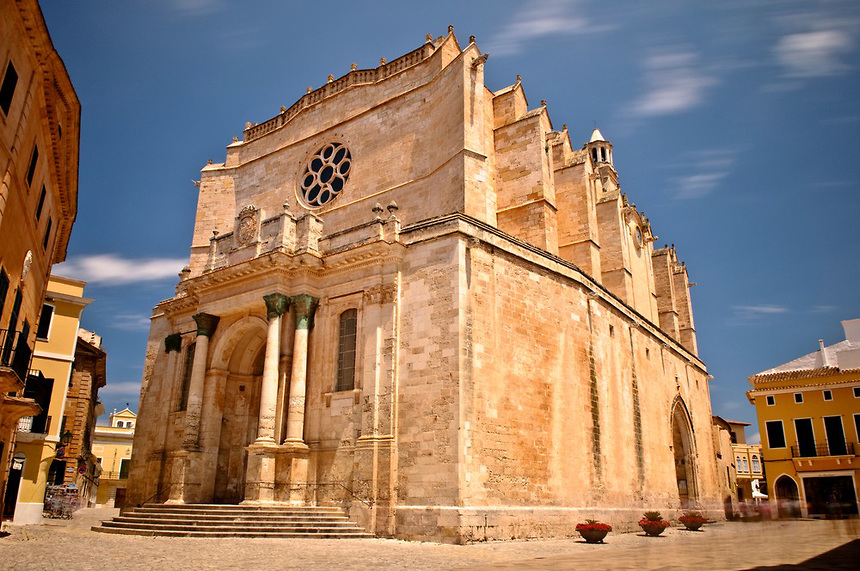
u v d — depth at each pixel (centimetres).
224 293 3219
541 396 2808
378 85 3806
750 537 2594
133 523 2619
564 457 2834
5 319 2117
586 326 3234
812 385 5450
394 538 2398
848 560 1463
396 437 2562
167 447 3412
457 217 2678
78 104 2298
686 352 4919
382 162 3603
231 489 3200
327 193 3841
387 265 2811
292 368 2853
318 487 2686
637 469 3466
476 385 2508
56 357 3441
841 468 5156
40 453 3281
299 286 2966
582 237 3838
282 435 2791
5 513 3095
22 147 1977
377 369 2667
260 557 1697
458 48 3581
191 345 3600
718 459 5516
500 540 2367
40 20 1831
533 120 3500
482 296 2655
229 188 4350
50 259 2781
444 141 3272
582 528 2395
